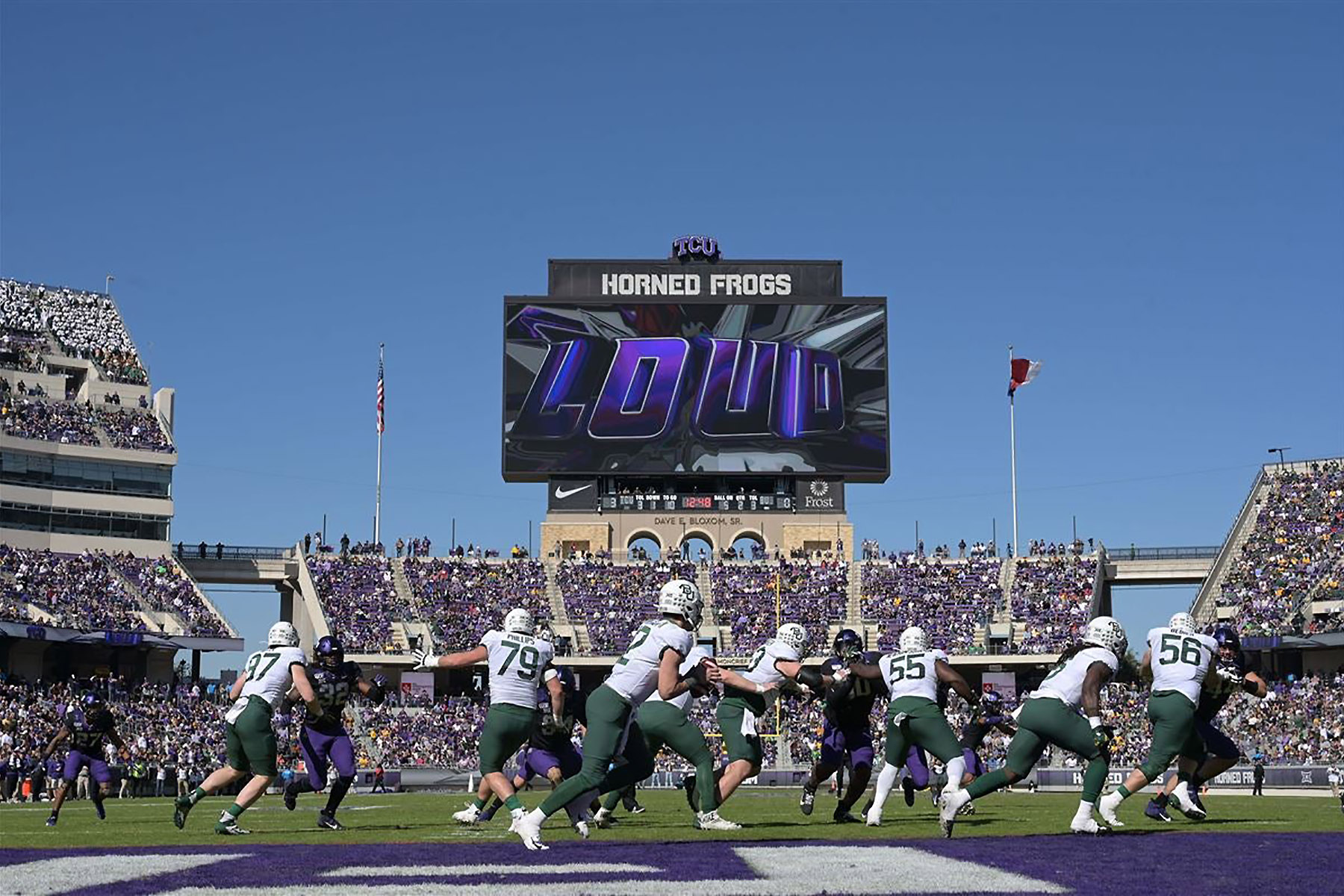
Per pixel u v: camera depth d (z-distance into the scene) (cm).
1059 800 2703
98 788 2069
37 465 6419
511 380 6606
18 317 7212
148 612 6141
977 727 2166
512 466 6569
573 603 6712
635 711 1258
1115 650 1305
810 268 6825
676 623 1188
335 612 6631
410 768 4991
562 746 1623
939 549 7106
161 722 5309
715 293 6794
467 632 6588
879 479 6612
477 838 1347
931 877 860
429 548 7219
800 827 1468
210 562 6969
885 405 6631
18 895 797
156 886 831
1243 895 778
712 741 5478
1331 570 6144
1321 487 6744
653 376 6619
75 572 6153
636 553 6975
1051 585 6750
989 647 6419
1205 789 3872
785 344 6638
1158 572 7006
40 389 6744
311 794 3822
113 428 6756
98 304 7681
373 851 1088
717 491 6838
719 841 1183
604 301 6644
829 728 1750
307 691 1488
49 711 5016
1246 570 6438
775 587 6569
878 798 1496
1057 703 1282
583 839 1242
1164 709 1407
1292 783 4306
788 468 6581
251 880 853
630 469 6575
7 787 3712
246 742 1484
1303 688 5516
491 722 1214
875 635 6538
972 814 1894
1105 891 792
